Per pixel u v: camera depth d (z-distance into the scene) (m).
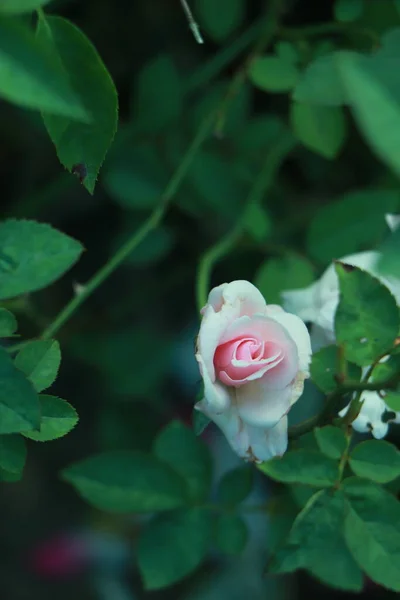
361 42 0.85
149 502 0.78
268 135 0.91
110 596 1.05
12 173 1.02
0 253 0.70
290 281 0.82
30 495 1.08
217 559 1.04
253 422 0.68
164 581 0.78
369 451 0.70
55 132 0.65
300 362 0.69
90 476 0.78
